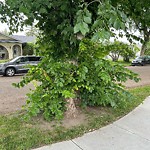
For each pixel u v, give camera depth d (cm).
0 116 415
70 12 316
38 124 363
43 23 368
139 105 494
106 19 218
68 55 394
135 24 478
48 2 266
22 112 441
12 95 652
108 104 470
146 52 2620
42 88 374
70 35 342
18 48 2834
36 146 292
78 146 292
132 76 402
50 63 363
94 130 344
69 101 394
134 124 372
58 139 311
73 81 369
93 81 382
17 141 301
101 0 251
